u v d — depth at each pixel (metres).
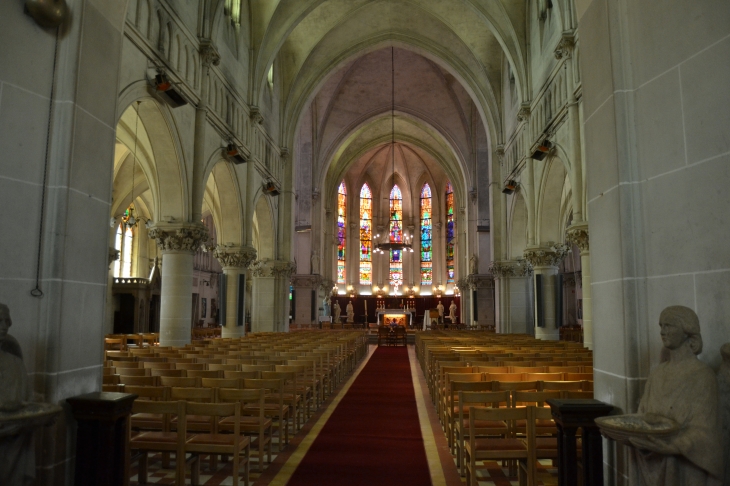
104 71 6.52
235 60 21.70
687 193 4.75
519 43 22.59
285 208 30.30
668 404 3.96
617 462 5.32
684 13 4.81
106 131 6.57
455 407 8.18
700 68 4.65
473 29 27.34
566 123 17.33
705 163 4.58
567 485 5.44
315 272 40.62
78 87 5.96
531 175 21.98
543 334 20.94
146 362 10.16
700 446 3.70
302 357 12.20
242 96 22.72
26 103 5.58
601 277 5.85
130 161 27.28
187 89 16.84
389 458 7.83
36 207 5.66
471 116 38.41
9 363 4.54
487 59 28.70
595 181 6.01
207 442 6.30
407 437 9.08
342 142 41.19
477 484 6.43
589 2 6.13
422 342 19.44
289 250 29.98
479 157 38.69
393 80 37.16
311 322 40.16
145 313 31.95
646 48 5.22
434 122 39.41
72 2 5.96
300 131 39.72
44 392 5.50
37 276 5.62
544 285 21.25
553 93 18.77
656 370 4.25
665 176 5.00
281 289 29.19
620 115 5.39
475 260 38.16
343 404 12.24
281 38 24.56
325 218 47.59
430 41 29.78
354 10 27.38
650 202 5.19
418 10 28.31
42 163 5.73
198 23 17.97
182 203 16.95
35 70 5.68
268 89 27.30
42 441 5.39
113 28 6.73
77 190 5.97
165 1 15.30
